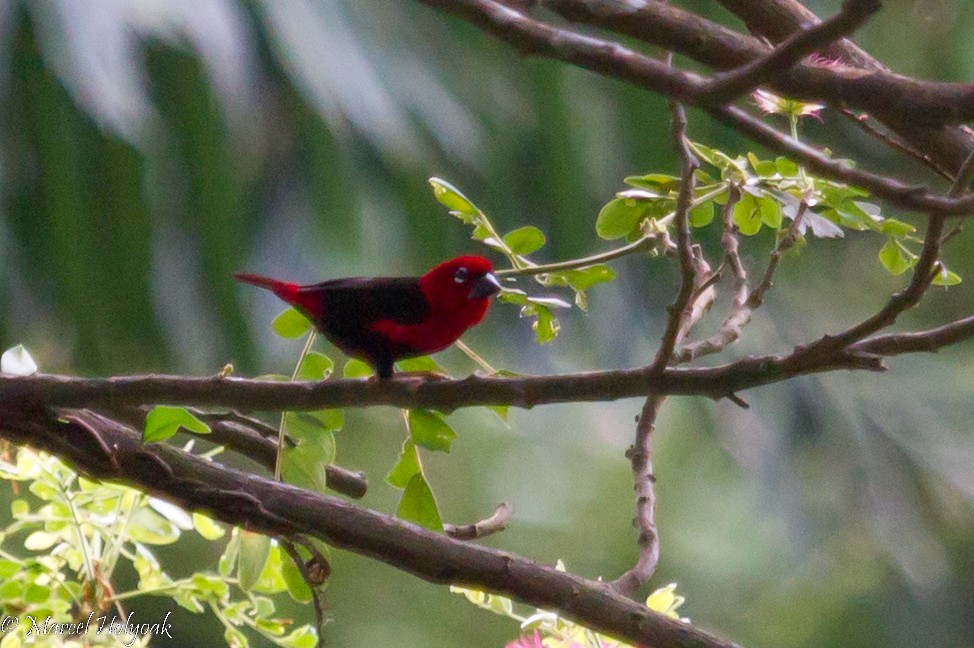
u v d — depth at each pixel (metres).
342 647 17.00
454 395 5.09
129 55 10.11
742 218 6.04
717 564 19.44
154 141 10.49
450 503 19.00
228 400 5.34
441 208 12.07
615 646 5.87
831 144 13.33
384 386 5.22
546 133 12.41
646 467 6.09
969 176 4.32
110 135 10.13
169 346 11.44
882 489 16.64
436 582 5.23
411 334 6.22
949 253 18.12
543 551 18.95
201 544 15.94
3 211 10.67
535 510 19.33
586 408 19.66
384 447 17.53
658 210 5.89
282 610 16.34
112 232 10.96
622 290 13.88
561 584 5.15
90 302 11.19
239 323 11.63
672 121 4.55
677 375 4.73
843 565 19.50
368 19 11.69
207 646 15.33
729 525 19.66
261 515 5.38
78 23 9.89
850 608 19.27
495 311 13.74
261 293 11.72
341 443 17.39
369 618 17.41
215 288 11.47
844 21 3.56
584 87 12.61
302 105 11.16
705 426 16.84
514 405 5.05
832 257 16.05
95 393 5.41
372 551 5.27
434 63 12.06
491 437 19.72
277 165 11.41
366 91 11.30
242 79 10.63
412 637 17.28
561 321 13.80
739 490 19.80
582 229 12.76
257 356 11.79
